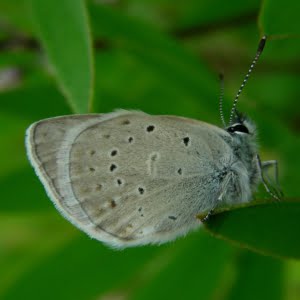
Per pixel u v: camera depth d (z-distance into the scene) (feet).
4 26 0.36
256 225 0.27
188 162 0.33
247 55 0.39
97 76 0.36
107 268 0.33
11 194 0.34
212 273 0.33
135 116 0.32
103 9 0.35
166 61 0.35
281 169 0.34
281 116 0.37
